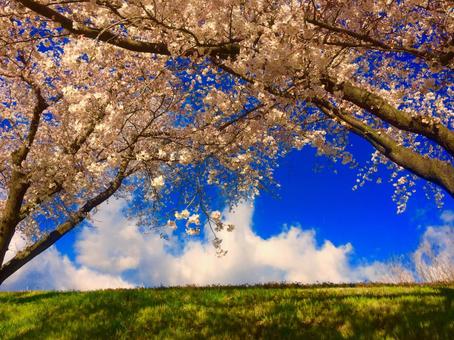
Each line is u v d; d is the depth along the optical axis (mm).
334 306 8508
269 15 6020
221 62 6449
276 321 8031
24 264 11977
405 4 6379
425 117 5512
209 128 8484
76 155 10016
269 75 5383
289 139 9477
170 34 6066
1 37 7469
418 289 10422
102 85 10195
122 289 13523
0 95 13664
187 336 7742
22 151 12281
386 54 9227
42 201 12219
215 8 5688
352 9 5680
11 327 9602
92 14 7988
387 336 6477
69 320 9508
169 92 8898
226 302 9961
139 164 12234
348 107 8992
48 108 11961
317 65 5387
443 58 5391
